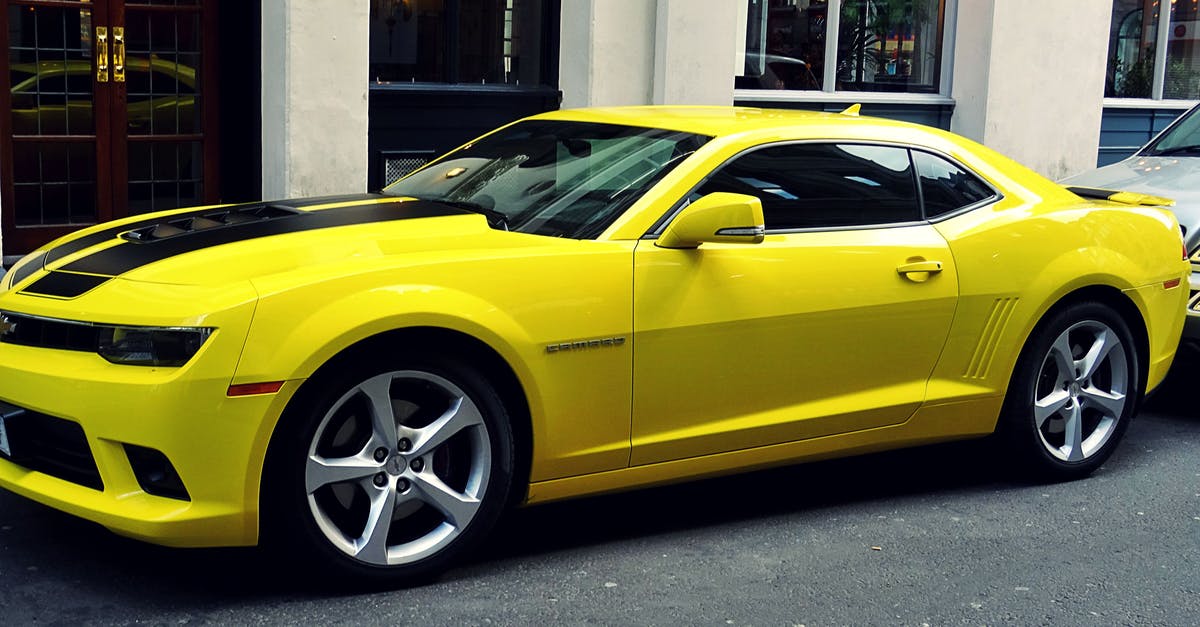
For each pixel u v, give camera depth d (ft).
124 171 29.27
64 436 13.09
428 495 13.75
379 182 30.81
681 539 15.97
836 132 16.96
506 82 32.91
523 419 14.33
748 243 14.94
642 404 14.94
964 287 17.11
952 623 13.80
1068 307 18.21
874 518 17.06
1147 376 19.44
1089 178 26.45
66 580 13.80
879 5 38.32
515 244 14.44
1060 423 18.76
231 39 29.99
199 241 14.17
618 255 14.64
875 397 16.72
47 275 14.06
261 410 12.53
